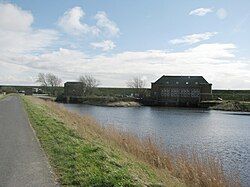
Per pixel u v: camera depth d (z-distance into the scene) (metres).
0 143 11.05
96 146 10.97
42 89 148.12
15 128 15.49
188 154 17.00
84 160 8.43
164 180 9.05
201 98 102.94
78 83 119.31
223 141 26.11
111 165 8.32
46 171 7.33
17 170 7.39
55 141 11.38
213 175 10.88
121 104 89.12
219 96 111.50
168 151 16.33
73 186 6.34
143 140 17.09
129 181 6.89
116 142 15.70
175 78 110.19
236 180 12.51
